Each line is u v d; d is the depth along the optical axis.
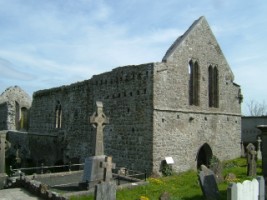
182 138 26.94
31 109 44.19
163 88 25.62
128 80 27.11
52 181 21.30
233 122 32.78
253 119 45.47
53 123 38.44
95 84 31.14
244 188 13.60
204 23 30.31
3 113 53.81
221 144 30.98
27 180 19.06
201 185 17.17
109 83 29.20
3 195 16.88
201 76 29.39
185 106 27.50
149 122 24.89
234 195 13.24
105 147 28.78
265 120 44.72
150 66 25.19
